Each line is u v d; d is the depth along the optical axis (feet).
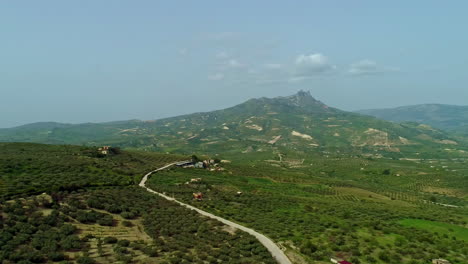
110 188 358.84
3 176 348.18
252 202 405.59
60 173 400.26
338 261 212.64
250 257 212.02
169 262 183.52
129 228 246.88
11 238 190.19
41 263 167.32
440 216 413.59
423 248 251.60
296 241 251.60
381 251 239.09
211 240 239.50
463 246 265.95
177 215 295.89
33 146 627.46
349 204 464.65
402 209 455.63
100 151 646.33
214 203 373.20
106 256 185.57
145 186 431.84
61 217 235.81
